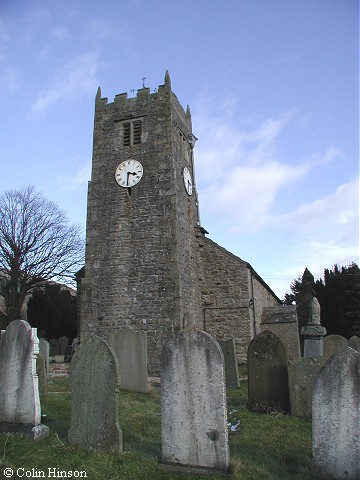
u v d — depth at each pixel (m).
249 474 5.42
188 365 6.01
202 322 19.89
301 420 8.36
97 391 6.45
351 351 5.51
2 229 28.73
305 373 8.72
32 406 6.88
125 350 12.26
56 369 17.55
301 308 35.84
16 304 28.58
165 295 17.41
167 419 5.98
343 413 5.41
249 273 20.80
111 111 20.53
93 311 18.08
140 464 5.75
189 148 22.20
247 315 19.66
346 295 31.94
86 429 6.41
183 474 5.56
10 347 7.29
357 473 5.22
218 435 5.68
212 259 20.72
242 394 11.81
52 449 6.27
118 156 19.73
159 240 18.09
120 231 18.70
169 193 18.53
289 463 6.13
